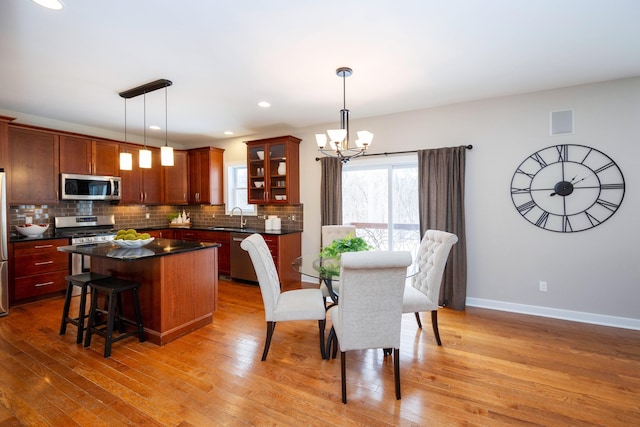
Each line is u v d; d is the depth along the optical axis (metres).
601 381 2.20
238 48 2.44
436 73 2.93
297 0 1.86
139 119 4.48
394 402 1.98
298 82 3.12
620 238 3.11
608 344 2.75
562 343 2.78
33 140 4.05
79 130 4.77
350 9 1.96
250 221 5.59
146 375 2.28
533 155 3.44
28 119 4.20
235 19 2.05
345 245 2.72
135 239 2.94
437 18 2.06
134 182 5.27
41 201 4.12
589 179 3.21
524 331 3.04
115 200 5.02
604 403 1.96
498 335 2.95
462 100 3.69
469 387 2.14
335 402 1.99
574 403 1.96
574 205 3.27
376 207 4.46
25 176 3.96
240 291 4.46
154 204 5.60
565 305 3.35
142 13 1.98
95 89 3.27
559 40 2.34
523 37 2.30
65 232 4.65
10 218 4.07
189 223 6.07
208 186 5.68
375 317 1.98
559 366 2.39
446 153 3.76
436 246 2.85
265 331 3.07
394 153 4.16
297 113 4.18
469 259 3.78
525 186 3.48
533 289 3.49
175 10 1.95
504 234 3.60
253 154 5.24
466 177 3.76
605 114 3.13
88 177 4.60
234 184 5.88
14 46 2.38
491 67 2.80
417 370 2.35
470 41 2.35
